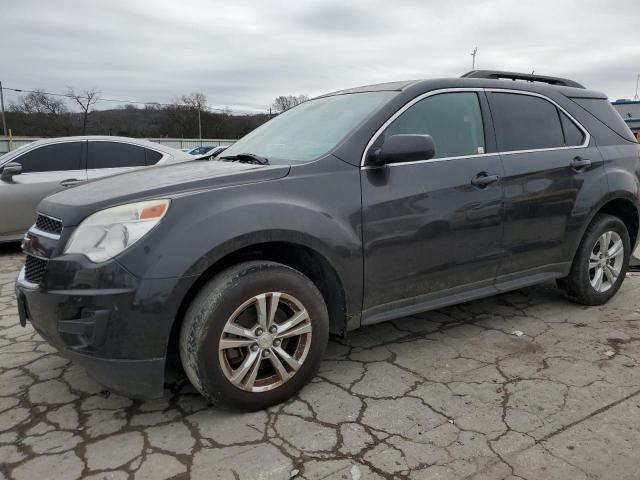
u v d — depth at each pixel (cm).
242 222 242
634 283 483
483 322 386
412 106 314
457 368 308
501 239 340
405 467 215
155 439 238
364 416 255
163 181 263
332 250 269
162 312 228
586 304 414
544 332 364
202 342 236
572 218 376
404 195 294
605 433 238
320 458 222
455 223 314
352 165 284
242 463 219
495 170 332
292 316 263
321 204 268
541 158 358
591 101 416
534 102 375
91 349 229
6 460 223
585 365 311
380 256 289
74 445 234
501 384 287
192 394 281
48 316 236
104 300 223
